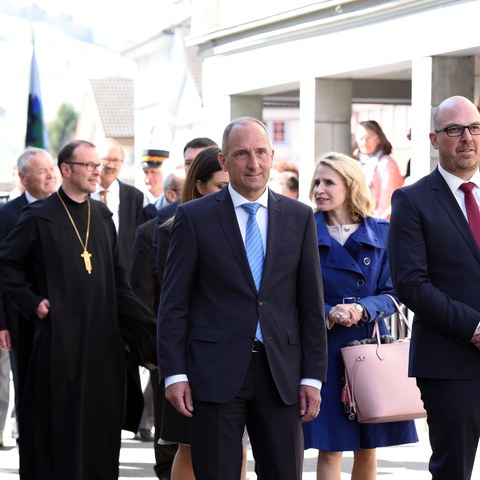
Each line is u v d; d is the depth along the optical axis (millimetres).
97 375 14391
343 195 13180
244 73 29969
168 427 12867
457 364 11375
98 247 14578
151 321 14648
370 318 12742
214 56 31578
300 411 10938
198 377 10734
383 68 24500
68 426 14164
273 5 28469
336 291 13047
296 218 11086
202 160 12852
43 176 17609
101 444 14438
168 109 65688
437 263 11523
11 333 14773
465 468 11414
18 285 14297
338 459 13070
